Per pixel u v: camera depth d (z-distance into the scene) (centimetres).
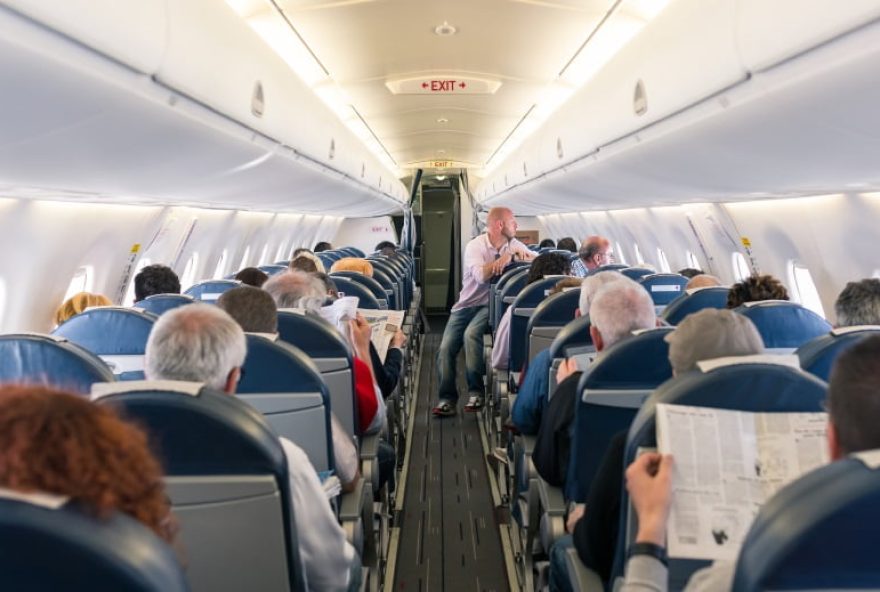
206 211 820
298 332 315
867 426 116
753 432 155
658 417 158
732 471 152
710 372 166
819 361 257
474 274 753
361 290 577
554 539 294
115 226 619
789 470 151
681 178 484
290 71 513
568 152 624
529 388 362
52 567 87
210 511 172
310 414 259
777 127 304
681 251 923
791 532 95
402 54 608
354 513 299
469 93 765
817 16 221
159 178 421
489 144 1201
